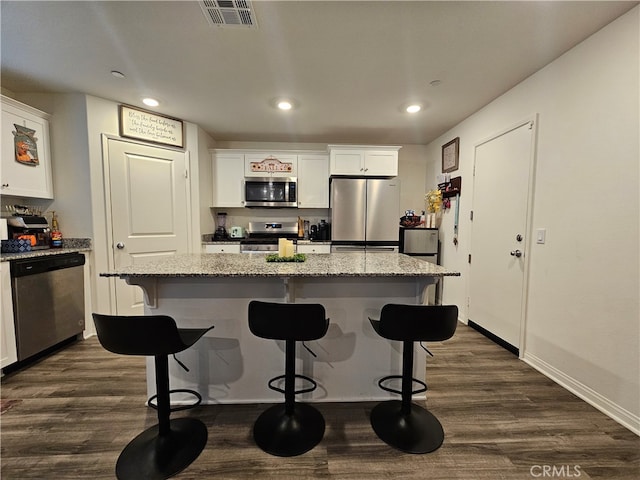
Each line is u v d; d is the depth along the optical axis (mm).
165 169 3184
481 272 2879
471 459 1369
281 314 1343
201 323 1739
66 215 2678
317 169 3932
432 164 4062
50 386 1923
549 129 2080
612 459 1371
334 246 3672
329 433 1531
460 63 2094
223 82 2383
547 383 2004
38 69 2182
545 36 1785
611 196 1654
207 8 1555
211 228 3906
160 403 1405
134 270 1559
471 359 2344
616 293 1627
